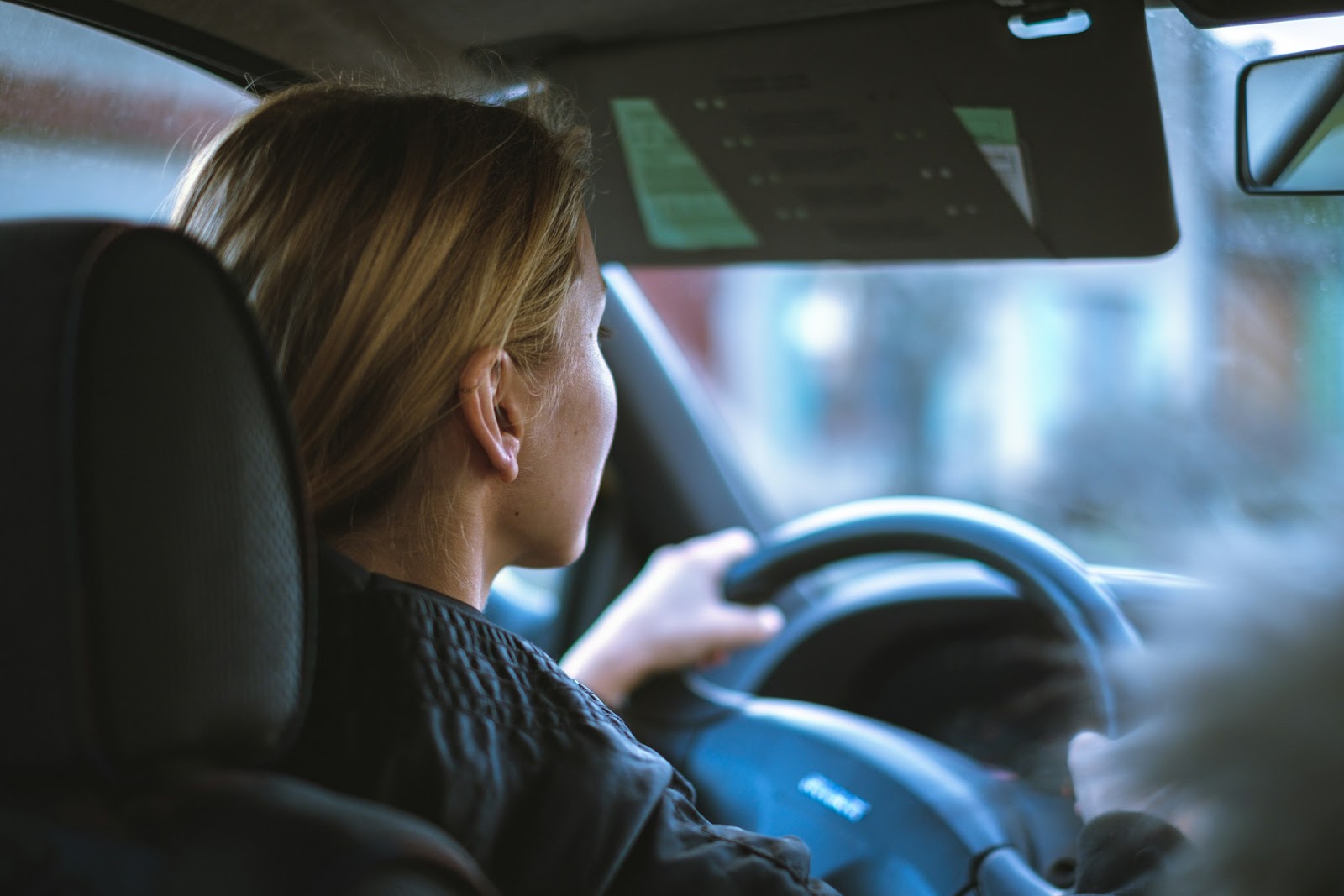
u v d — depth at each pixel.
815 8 1.19
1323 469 0.97
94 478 0.58
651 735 1.72
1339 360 1.61
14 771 0.60
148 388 0.61
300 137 0.87
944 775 1.47
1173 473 1.45
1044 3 1.09
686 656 1.80
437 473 0.86
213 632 0.62
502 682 0.80
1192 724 0.79
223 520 0.63
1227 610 0.82
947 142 1.33
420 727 0.75
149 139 1.52
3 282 0.60
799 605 2.02
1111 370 5.41
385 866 0.57
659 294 7.97
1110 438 1.91
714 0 1.20
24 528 0.58
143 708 0.59
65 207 1.53
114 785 0.60
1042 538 1.50
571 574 2.47
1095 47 1.12
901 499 1.67
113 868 0.59
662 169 1.53
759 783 1.57
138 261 0.61
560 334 0.93
